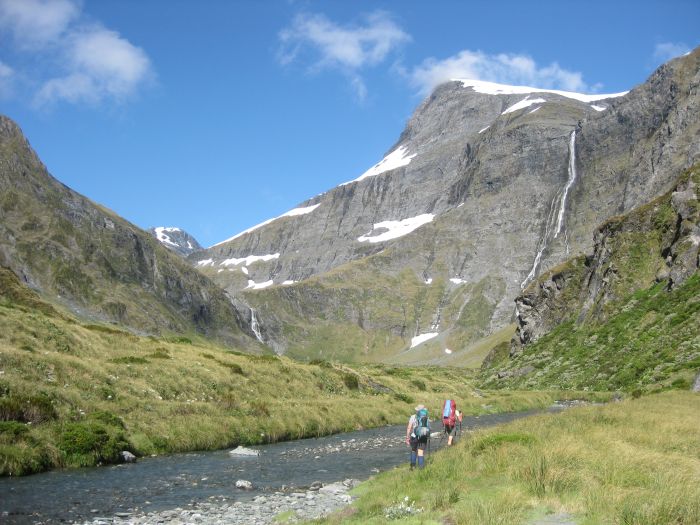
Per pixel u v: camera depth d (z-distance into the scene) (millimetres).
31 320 46062
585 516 14117
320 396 58250
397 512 15836
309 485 25594
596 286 111125
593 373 82250
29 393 30891
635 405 37656
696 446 22234
